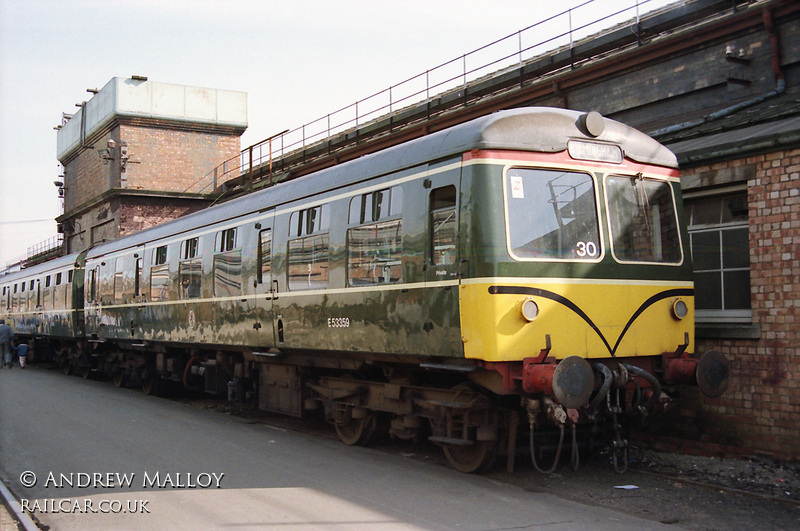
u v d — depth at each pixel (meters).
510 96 13.20
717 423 7.83
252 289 10.73
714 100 10.30
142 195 26.50
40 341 25.00
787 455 7.18
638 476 7.17
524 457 7.83
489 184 6.62
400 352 7.59
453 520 5.63
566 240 6.90
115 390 16.86
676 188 7.79
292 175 20.25
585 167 7.13
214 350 12.75
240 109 28.42
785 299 7.28
